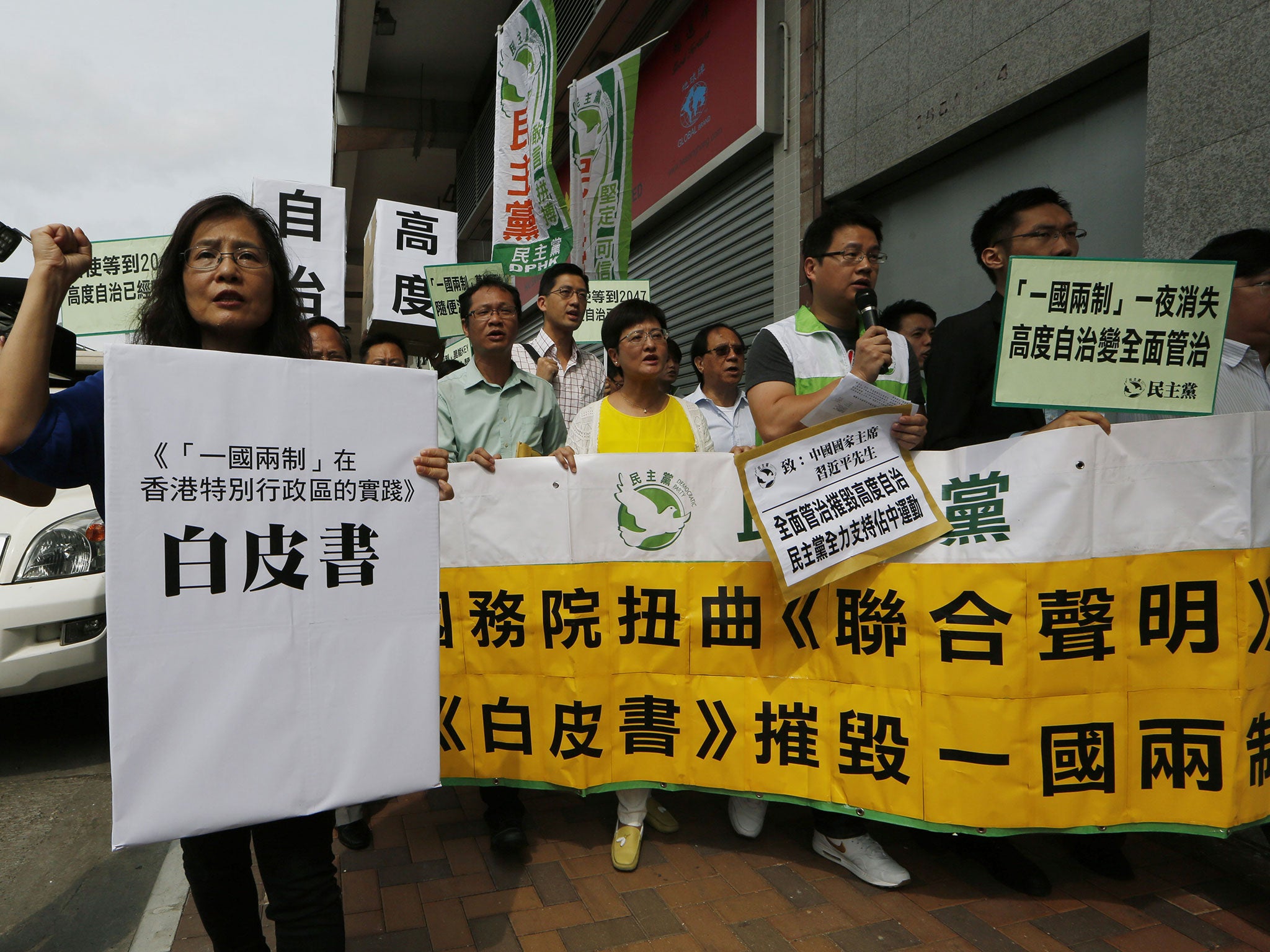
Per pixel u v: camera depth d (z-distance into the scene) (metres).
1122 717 2.30
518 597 2.81
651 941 2.32
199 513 1.62
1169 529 2.27
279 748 1.67
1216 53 3.55
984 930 2.34
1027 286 2.14
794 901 2.51
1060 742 2.30
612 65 5.86
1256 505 2.21
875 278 2.59
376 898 2.58
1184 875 2.63
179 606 1.59
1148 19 3.86
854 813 2.52
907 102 5.44
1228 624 2.22
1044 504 2.30
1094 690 2.30
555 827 3.09
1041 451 2.31
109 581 1.53
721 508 2.72
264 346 1.86
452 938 2.35
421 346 6.64
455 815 3.21
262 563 1.67
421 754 1.82
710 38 7.77
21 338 1.51
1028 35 4.50
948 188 5.38
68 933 2.53
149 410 1.58
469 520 2.84
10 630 3.58
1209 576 2.24
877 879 2.56
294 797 1.67
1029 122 4.76
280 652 1.68
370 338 4.29
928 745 2.40
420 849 2.91
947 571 2.39
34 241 1.56
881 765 2.47
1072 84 4.37
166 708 1.57
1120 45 4.00
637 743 2.77
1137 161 4.12
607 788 2.77
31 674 3.62
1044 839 2.90
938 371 2.62
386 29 12.70
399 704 1.80
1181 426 2.26
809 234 2.64
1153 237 3.86
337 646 1.74
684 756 2.74
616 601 2.78
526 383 3.39
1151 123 3.85
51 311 1.54
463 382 3.30
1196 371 2.15
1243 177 3.46
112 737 1.53
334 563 1.75
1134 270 2.13
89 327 4.18
